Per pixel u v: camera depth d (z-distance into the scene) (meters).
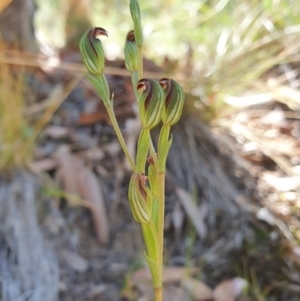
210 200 0.21
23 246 0.20
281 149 0.22
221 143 0.22
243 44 0.25
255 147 0.22
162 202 0.09
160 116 0.08
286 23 0.27
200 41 0.28
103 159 0.22
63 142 0.22
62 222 0.20
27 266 0.19
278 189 0.21
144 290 0.19
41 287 0.19
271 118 0.24
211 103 0.23
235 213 0.21
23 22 0.25
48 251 0.20
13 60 0.23
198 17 0.30
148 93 0.08
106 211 0.21
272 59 0.25
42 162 0.21
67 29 0.27
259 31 0.26
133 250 0.20
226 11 0.29
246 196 0.21
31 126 0.22
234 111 0.24
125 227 0.21
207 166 0.22
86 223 0.21
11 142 0.21
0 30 0.24
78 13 0.27
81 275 0.20
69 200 0.21
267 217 0.20
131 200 0.09
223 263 0.20
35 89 0.24
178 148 0.22
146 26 0.31
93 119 0.23
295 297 0.19
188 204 0.21
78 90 0.25
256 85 0.24
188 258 0.20
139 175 0.09
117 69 0.23
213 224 0.21
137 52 0.09
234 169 0.22
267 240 0.20
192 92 0.23
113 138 0.22
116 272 0.20
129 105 0.23
